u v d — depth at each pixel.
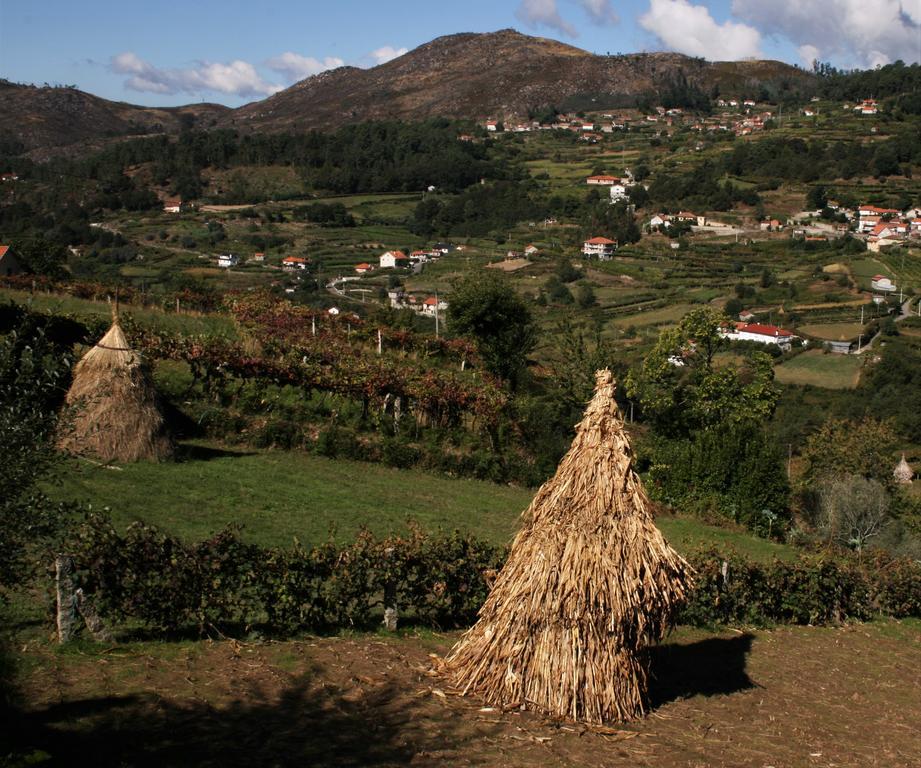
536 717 9.27
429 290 106.50
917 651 16.83
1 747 6.74
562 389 35.09
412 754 7.82
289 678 9.30
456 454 25.34
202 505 16.09
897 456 50.53
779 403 64.25
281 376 24.66
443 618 12.45
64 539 9.40
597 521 9.53
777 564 17.25
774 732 10.34
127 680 8.61
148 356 23.61
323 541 15.44
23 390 7.73
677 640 14.52
